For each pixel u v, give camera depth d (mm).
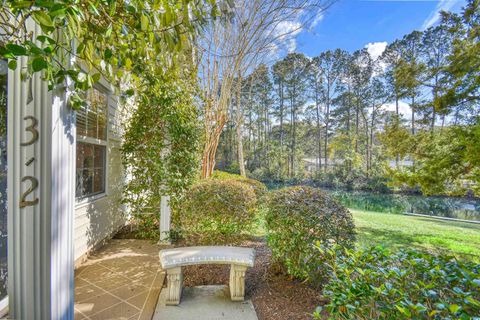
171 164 4109
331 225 2367
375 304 1054
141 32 1269
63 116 1319
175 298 2230
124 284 2604
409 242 4465
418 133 6742
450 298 1056
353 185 17094
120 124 4523
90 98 3223
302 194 2680
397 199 12117
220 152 22734
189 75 3779
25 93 1205
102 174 3938
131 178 5039
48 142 1223
